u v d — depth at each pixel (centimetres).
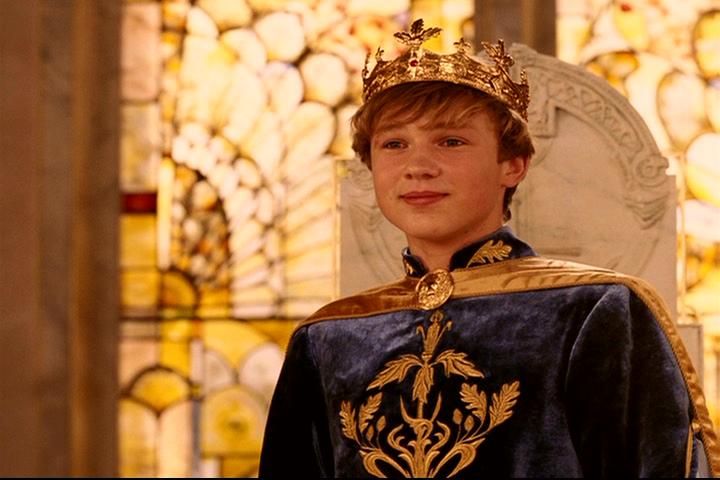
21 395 945
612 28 964
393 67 416
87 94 981
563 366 387
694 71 959
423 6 986
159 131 1002
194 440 977
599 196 691
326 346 426
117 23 996
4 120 959
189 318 987
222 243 993
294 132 996
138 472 972
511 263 414
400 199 412
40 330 955
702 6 965
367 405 403
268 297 988
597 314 390
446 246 420
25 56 963
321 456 423
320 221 988
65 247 962
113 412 969
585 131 696
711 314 934
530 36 946
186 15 1010
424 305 412
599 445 377
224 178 997
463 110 407
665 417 374
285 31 1005
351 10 999
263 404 977
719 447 384
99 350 972
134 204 996
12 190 957
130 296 987
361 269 684
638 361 385
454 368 395
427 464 388
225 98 1004
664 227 686
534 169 693
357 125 427
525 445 379
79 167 970
